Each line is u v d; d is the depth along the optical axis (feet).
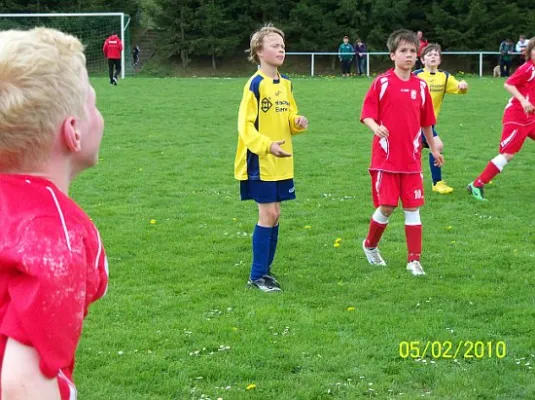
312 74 128.98
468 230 27.02
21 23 134.10
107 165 40.27
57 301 5.20
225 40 150.30
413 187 21.56
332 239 25.66
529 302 19.13
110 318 17.90
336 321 17.83
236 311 18.47
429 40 153.69
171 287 20.42
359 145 47.96
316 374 14.78
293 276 21.49
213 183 35.81
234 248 24.52
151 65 152.46
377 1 147.54
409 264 21.94
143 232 26.32
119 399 13.64
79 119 5.65
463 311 18.52
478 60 147.33
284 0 154.51
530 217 29.07
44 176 5.61
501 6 146.20
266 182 19.83
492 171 31.94
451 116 63.82
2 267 5.29
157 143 48.24
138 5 155.63
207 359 15.49
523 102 30.17
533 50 30.40
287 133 20.13
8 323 5.18
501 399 13.75
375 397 13.84
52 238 5.32
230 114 64.23
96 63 131.54
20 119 5.32
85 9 142.82
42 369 5.17
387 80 21.24
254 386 14.17
